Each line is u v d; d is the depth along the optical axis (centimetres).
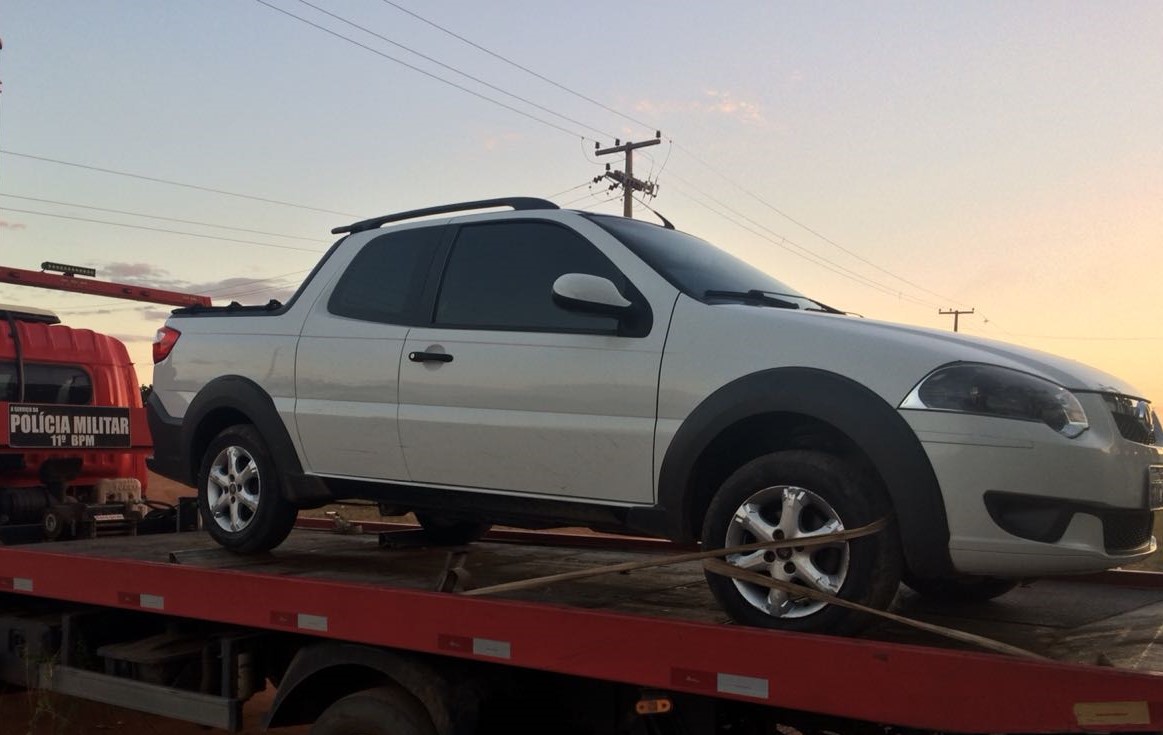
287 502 525
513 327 449
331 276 525
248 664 460
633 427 407
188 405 558
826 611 351
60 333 789
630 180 3212
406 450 471
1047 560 340
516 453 437
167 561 507
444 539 631
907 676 294
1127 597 464
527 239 465
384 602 397
